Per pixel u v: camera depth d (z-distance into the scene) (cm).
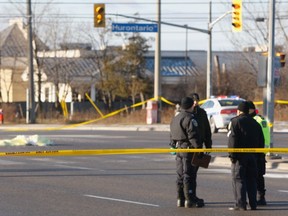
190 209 4594
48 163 7588
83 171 6800
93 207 4653
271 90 7419
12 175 6431
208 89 15088
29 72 18000
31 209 4566
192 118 4644
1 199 4984
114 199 5012
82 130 14800
